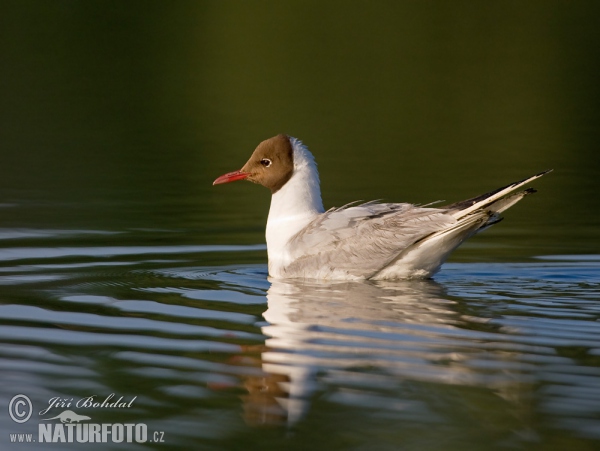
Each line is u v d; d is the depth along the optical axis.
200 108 28.73
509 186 12.00
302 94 30.58
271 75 32.66
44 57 33.31
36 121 27.16
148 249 14.81
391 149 24.66
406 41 36.66
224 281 12.71
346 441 7.60
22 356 9.46
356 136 26.14
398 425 7.82
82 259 13.98
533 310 10.98
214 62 33.50
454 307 11.10
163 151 23.95
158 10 38.12
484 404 8.15
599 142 25.30
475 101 30.05
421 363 9.11
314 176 13.84
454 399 8.26
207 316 10.80
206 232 16.27
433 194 19.28
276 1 40.28
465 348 9.51
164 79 31.80
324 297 11.68
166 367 9.14
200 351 9.55
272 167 13.72
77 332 10.20
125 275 12.96
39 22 36.38
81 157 23.33
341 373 8.89
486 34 37.38
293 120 27.48
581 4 40.69
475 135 26.31
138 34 35.62
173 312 11.00
